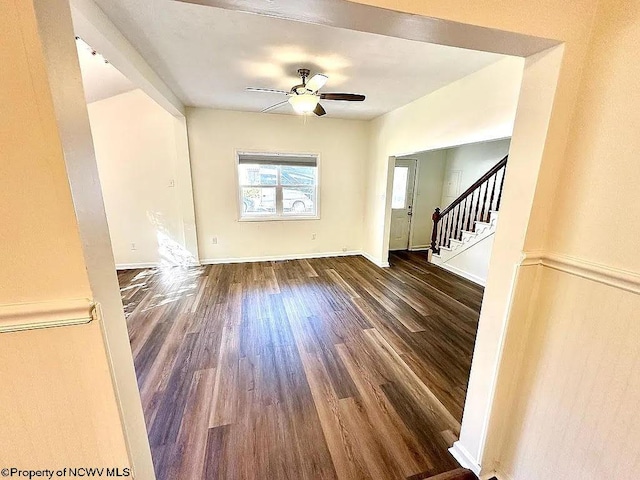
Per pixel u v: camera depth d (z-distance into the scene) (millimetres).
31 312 717
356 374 2186
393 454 1541
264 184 5188
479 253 4289
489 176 4168
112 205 4531
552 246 1167
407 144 4172
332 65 2770
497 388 1315
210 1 807
